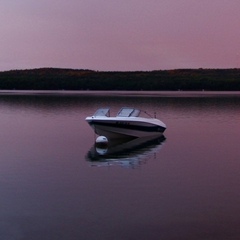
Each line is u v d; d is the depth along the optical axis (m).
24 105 55.53
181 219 11.43
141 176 15.90
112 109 49.16
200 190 14.00
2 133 28.41
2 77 121.69
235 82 116.62
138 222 11.22
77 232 10.59
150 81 120.50
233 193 13.69
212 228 10.87
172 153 21.08
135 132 25.77
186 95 89.12
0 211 11.95
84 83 121.06
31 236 10.38
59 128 31.22
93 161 18.88
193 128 31.80
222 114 43.69
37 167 17.47
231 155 20.41
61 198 13.09
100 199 13.01
